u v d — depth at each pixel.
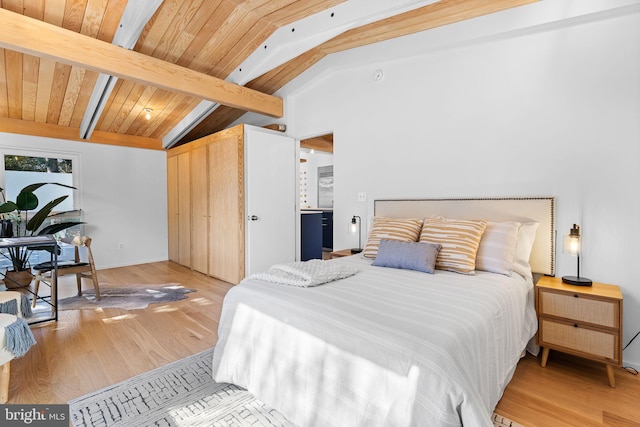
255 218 3.96
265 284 1.94
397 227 2.78
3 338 1.63
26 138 4.36
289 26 3.05
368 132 3.46
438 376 1.09
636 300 2.11
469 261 2.24
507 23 2.46
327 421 1.33
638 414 1.64
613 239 2.18
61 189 4.71
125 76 2.92
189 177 4.97
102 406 1.68
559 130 2.36
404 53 3.04
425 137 3.04
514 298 1.89
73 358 2.19
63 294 3.67
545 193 2.43
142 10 2.51
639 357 2.10
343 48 3.49
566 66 2.33
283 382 1.52
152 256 5.59
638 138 2.08
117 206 5.19
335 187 3.77
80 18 2.63
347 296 1.68
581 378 1.98
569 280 2.15
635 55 2.08
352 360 1.28
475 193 2.76
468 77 2.77
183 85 3.28
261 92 4.22
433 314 1.43
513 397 1.79
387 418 1.16
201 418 1.60
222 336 1.88
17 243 2.66
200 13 2.83
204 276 4.57
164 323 2.81
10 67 3.17
